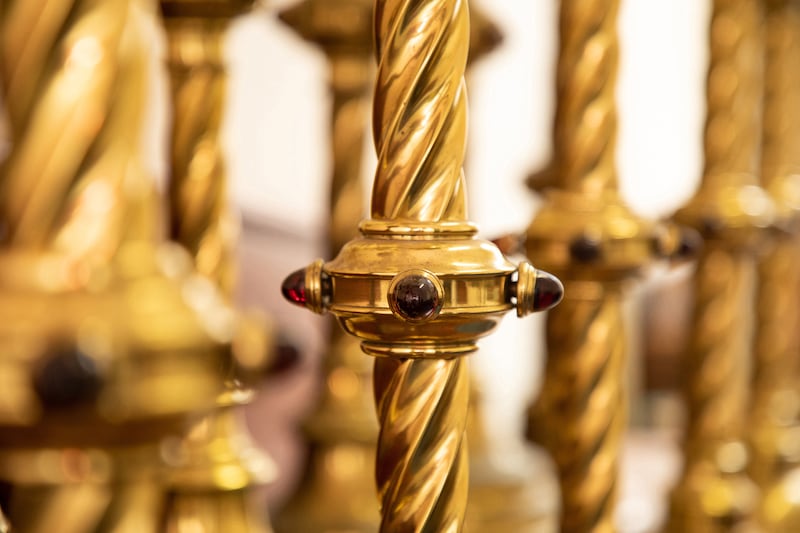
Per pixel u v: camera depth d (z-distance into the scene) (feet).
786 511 4.92
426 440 2.20
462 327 2.16
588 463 3.12
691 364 4.23
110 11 1.68
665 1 8.86
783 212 4.75
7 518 1.77
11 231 1.67
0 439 1.70
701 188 4.05
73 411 1.60
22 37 1.66
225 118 2.96
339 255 2.21
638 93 8.71
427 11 2.16
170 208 2.94
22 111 1.66
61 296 1.64
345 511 3.76
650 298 8.51
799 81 5.16
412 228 2.16
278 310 6.54
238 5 2.89
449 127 2.18
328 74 3.81
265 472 3.04
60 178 1.66
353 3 3.64
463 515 2.25
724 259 4.12
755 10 4.13
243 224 6.39
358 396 3.91
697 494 4.16
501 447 4.42
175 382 1.65
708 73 4.07
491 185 8.32
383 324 2.16
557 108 3.03
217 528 2.90
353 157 3.79
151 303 1.67
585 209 2.94
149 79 1.71
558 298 2.18
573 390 3.11
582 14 2.98
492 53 3.94
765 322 5.19
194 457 2.90
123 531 1.78
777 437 5.03
